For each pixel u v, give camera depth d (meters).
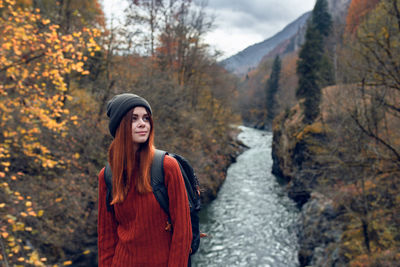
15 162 7.64
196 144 16.59
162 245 1.16
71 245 9.12
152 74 12.18
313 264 11.07
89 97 11.30
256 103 84.25
